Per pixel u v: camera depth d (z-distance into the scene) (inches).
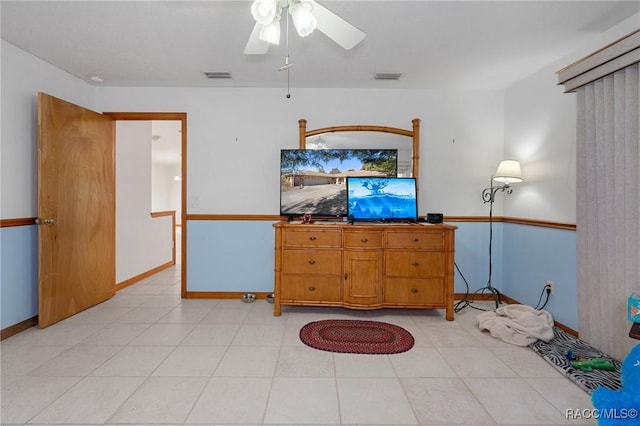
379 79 134.9
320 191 142.4
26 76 112.3
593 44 101.3
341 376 82.6
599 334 92.7
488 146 146.6
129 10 87.7
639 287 80.6
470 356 93.6
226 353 94.3
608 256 88.0
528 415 68.0
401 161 144.1
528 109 129.5
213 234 148.0
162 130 233.6
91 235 134.4
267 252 148.1
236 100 146.8
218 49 109.8
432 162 146.7
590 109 93.0
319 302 123.7
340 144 144.8
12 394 73.8
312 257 123.4
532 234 125.9
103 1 83.7
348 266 121.6
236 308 134.5
